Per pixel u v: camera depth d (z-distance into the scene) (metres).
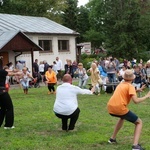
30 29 33.28
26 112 12.43
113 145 7.55
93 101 15.39
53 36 35.38
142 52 44.91
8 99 9.30
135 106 13.73
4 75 9.13
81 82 19.80
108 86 18.41
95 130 9.17
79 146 7.52
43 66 27.66
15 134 8.81
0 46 25.92
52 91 20.02
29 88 22.80
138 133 7.00
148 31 44.94
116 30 44.78
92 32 62.75
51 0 55.38
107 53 44.19
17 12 54.72
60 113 8.80
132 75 7.15
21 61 28.22
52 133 8.90
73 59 38.28
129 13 43.84
